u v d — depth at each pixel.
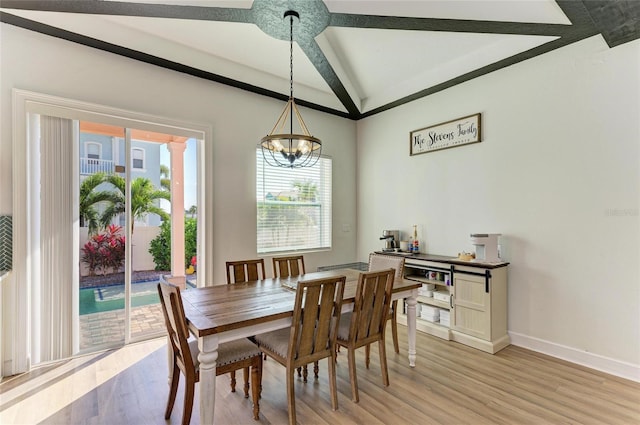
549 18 2.38
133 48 2.82
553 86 2.83
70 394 2.24
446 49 3.16
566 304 2.75
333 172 4.65
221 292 2.41
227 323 1.72
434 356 2.85
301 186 4.34
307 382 2.43
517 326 3.06
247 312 1.91
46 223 2.67
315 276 3.09
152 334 3.28
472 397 2.18
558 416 1.96
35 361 2.63
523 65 3.03
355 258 4.92
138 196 5.75
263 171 3.96
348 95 4.07
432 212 3.86
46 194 2.67
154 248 5.91
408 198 4.15
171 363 2.25
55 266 2.71
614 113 2.50
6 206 2.45
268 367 2.71
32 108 2.54
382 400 2.16
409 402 2.13
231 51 3.18
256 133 3.84
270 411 2.06
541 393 2.23
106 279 4.55
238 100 3.69
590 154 2.62
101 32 2.64
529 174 2.99
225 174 3.59
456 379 2.43
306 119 4.34
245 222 3.75
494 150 3.25
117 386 2.35
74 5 2.34
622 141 2.47
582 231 2.67
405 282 2.75
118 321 3.70
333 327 2.16
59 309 2.73
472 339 3.03
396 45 3.12
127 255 3.08
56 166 2.71
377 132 4.58
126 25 2.71
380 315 2.34
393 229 4.36
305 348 1.95
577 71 2.69
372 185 4.67
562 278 2.78
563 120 2.77
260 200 3.93
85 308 4.15
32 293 2.61
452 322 3.22
